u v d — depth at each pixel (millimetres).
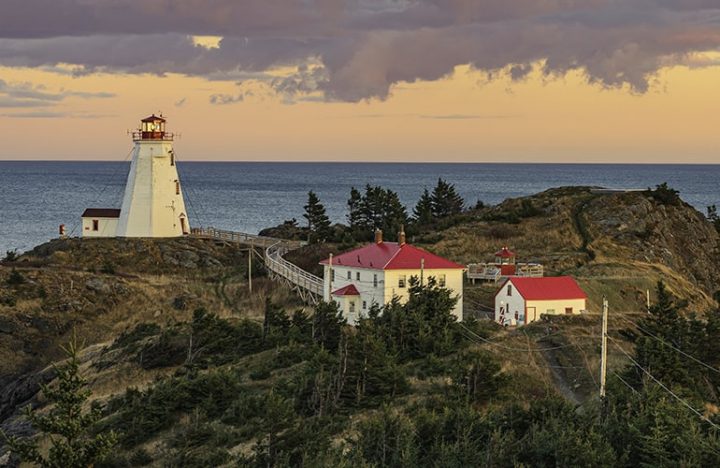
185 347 127312
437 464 79000
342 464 76625
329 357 106875
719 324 116062
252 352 125000
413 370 110500
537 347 119562
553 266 180750
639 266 181750
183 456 92000
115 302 168375
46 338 154875
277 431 87438
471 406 95750
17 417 122625
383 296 144750
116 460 94000
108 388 120312
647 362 103250
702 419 87812
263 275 186250
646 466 77812
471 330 125375
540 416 89312
